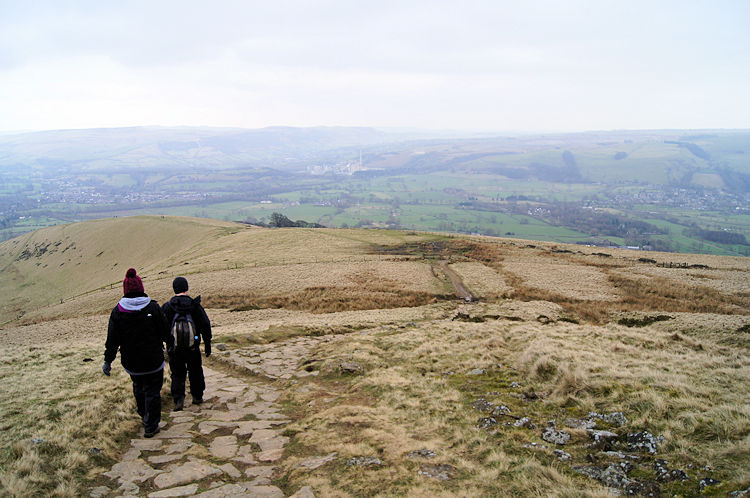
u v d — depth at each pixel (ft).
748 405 22.07
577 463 19.58
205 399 32.40
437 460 20.61
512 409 27.48
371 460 20.68
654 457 19.13
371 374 40.01
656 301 131.03
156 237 347.97
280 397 34.27
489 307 122.42
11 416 26.13
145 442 23.84
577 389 28.94
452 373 39.01
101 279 294.66
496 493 17.21
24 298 296.71
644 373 30.53
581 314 116.16
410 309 124.67
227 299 148.56
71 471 19.42
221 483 19.08
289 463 21.20
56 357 50.90
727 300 132.26
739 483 15.61
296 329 73.36
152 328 24.38
